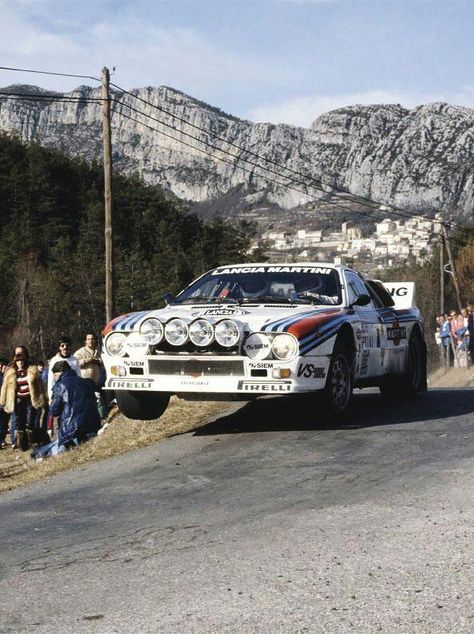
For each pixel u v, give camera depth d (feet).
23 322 221.05
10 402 47.42
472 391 40.57
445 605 11.97
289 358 27.32
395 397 38.42
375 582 13.10
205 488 21.42
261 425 31.09
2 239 332.39
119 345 29.04
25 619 12.57
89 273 262.06
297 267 32.99
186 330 27.84
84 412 35.65
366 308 33.55
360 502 18.44
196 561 14.92
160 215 447.42
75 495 22.27
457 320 100.53
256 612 12.12
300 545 15.42
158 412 32.96
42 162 433.48
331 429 29.27
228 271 33.42
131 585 13.84
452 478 20.20
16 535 18.24
